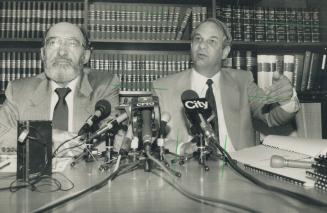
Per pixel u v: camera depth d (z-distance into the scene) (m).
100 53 3.12
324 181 0.87
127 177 1.08
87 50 2.42
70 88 2.21
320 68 2.97
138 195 0.84
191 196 0.83
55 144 1.59
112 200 0.80
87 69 2.44
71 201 0.79
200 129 1.32
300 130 2.90
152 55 2.97
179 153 1.61
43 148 1.08
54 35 2.25
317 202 0.72
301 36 3.02
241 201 0.77
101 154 1.50
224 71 2.55
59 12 2.89
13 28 2.88
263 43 2.96
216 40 2.41
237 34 2.96
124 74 2.94
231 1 3.16
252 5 3.23
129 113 1.28
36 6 2.89
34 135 1.03
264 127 2.79
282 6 3.34
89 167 1.27
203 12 2.96
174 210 0.71
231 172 1.15
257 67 2.92
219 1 3.14
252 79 2.51
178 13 2.95
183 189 0.88
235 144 2.27
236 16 2.97
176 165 1.31
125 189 0.91
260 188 0.90
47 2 2.90
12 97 2.21
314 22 3.03
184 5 3.25
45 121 1.09
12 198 0.82
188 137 2.18
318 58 2.96
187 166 1.29
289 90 1.97
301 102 3.11
